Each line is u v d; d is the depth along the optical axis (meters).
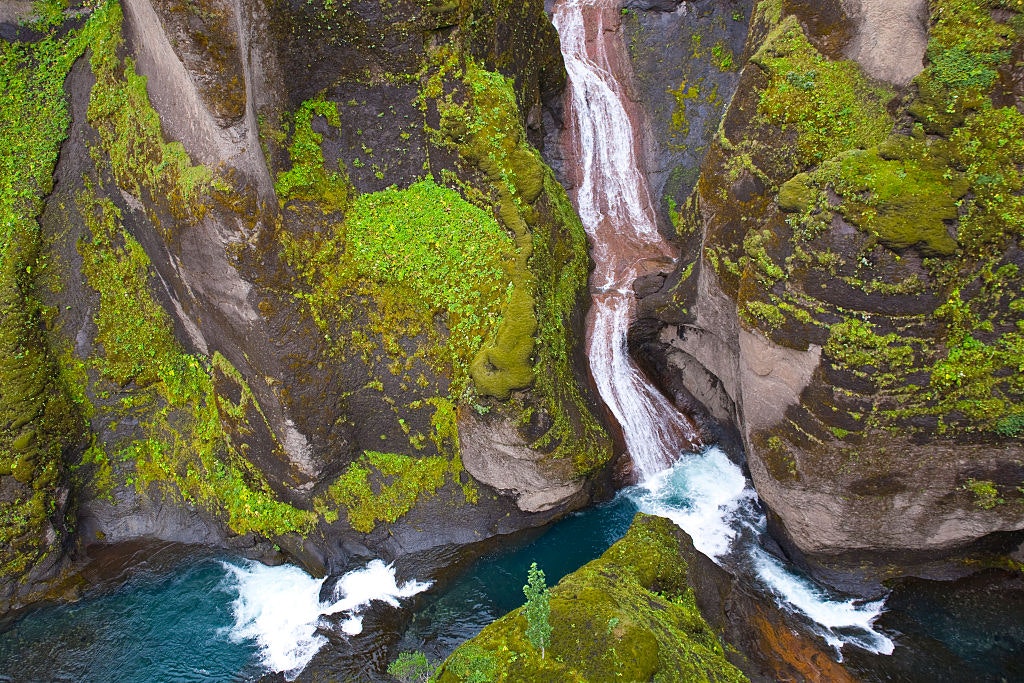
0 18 16.98
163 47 14.39
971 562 15.81
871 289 13.62
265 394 16.81
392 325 17.25
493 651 12.10
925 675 14.30
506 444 16.92
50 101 17.36
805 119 15.38
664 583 15.16
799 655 14.80
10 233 17.12
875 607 15.98
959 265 13.27
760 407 16.08
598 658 11.70
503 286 16.73
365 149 16.95
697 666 12.16
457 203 17.19
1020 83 12.83
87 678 15.89
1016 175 12.87
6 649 16.62
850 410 14.27
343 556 18.03
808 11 15.53
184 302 17.38
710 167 17.84
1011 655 14.55
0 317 16.91
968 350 13.50
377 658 15.73
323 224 16.59
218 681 15.59
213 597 17.77
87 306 18.08
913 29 13.98
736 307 17.42
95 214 17.77
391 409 17.75
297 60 15.71
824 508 15.52
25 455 17.06
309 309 16.52
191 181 15.19
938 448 14.14
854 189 13.67
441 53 16.42
